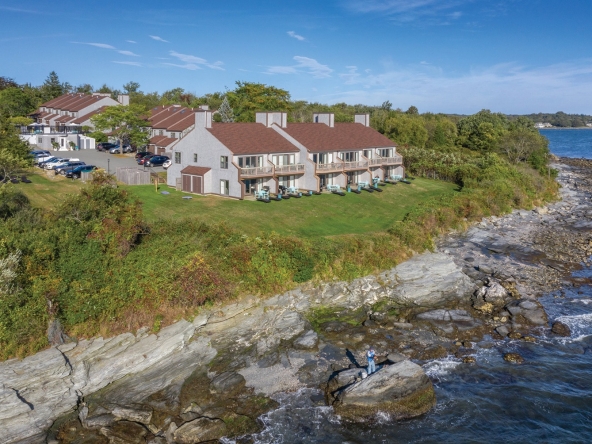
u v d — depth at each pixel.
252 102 108.56
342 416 26.31
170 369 29.94
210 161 63.66
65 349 29.17
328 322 37.16
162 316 33.03
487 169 81.06
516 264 49.81
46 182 61.66
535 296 42.06
